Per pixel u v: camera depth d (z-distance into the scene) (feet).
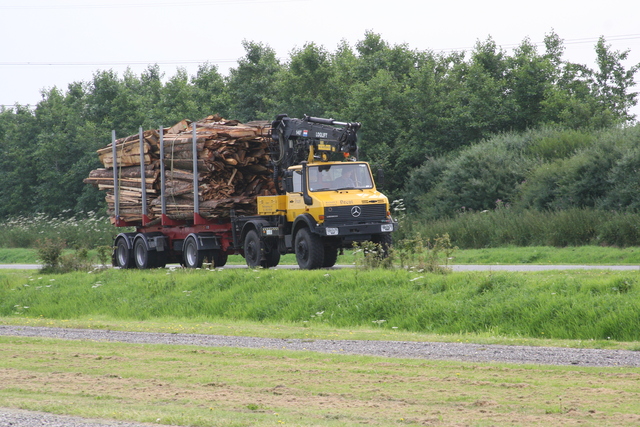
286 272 239.09
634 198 349.61
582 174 386.11
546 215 362.33
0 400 95.96
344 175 260.21
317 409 88.53
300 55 611.88
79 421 82.64
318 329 182.80
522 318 169.27
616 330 153.38
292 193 260.83
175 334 176.65
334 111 586.04
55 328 198.90
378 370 114.93
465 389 98.58
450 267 231.09
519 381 103.60
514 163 453.17
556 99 547.90
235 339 163.12
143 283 265.54
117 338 171.22
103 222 529.86
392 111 566.36
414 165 555.28
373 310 198.08
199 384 106.73
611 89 609.42
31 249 509.35
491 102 561.02
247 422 81.10
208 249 293.02
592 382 101.60
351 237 252.42
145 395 98.68
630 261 270.87
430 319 184.03
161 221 315.37
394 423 80.59
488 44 607.78
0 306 274.77
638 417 80.89
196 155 282.36
